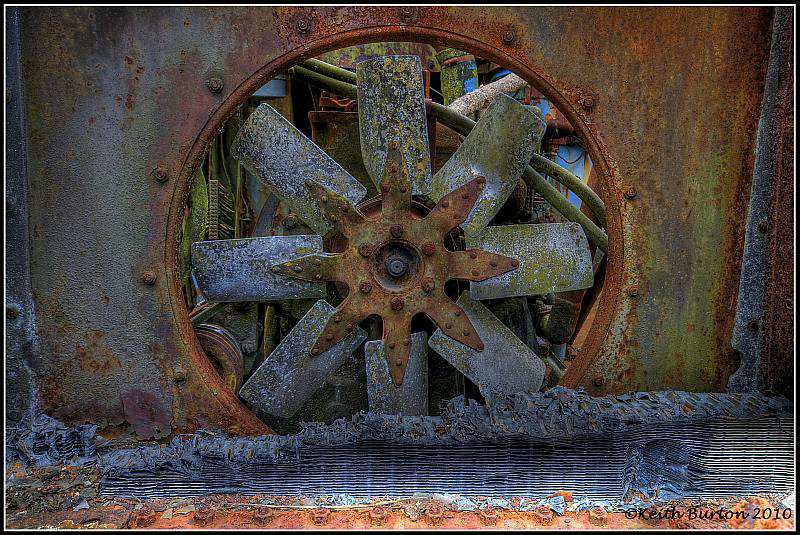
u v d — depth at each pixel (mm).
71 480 1679
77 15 1697
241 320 2070
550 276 1866
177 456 1694
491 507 1680
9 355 1722
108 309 1733
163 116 1720
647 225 1788
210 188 2070
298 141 1811
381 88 1797
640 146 1781
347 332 1827
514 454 1710
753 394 1777
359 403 1950
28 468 1694
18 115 1699
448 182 1850
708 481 1726
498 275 1841
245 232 2209
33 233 1718
